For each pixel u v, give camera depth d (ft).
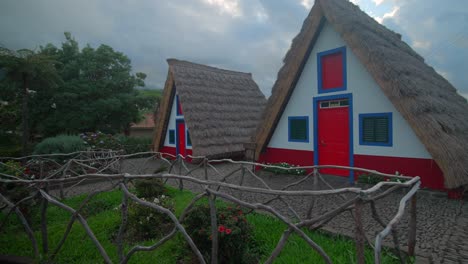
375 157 21.13
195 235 9.43
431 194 17.61
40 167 21.77
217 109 37.09
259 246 10.63
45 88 38.06
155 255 10.09
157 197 14.98
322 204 16.21
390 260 9.15
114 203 16.96
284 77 25.59
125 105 51.98
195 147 32.09
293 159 26.61
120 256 9.37
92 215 15.29
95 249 10.95
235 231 8.92
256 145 27.84
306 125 25.55
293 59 24.75
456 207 15.23
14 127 47.03
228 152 34.32
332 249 9.84
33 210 13.97
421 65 26.09
